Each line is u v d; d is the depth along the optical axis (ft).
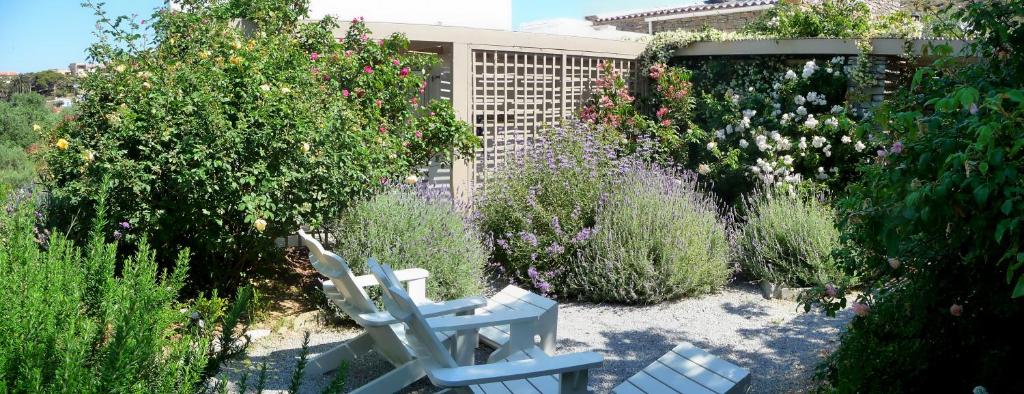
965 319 9.44
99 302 7.86
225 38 17.66
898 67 27.94
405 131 21.89
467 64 24.85
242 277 17.93
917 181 7.45
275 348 15.05
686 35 30.73
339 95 18.78
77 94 16.01
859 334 10.18
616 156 24.07
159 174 14.92
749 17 45.16
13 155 25.57
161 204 15.12
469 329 12.88
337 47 21.04
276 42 18.76
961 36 13.02
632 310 18.12
